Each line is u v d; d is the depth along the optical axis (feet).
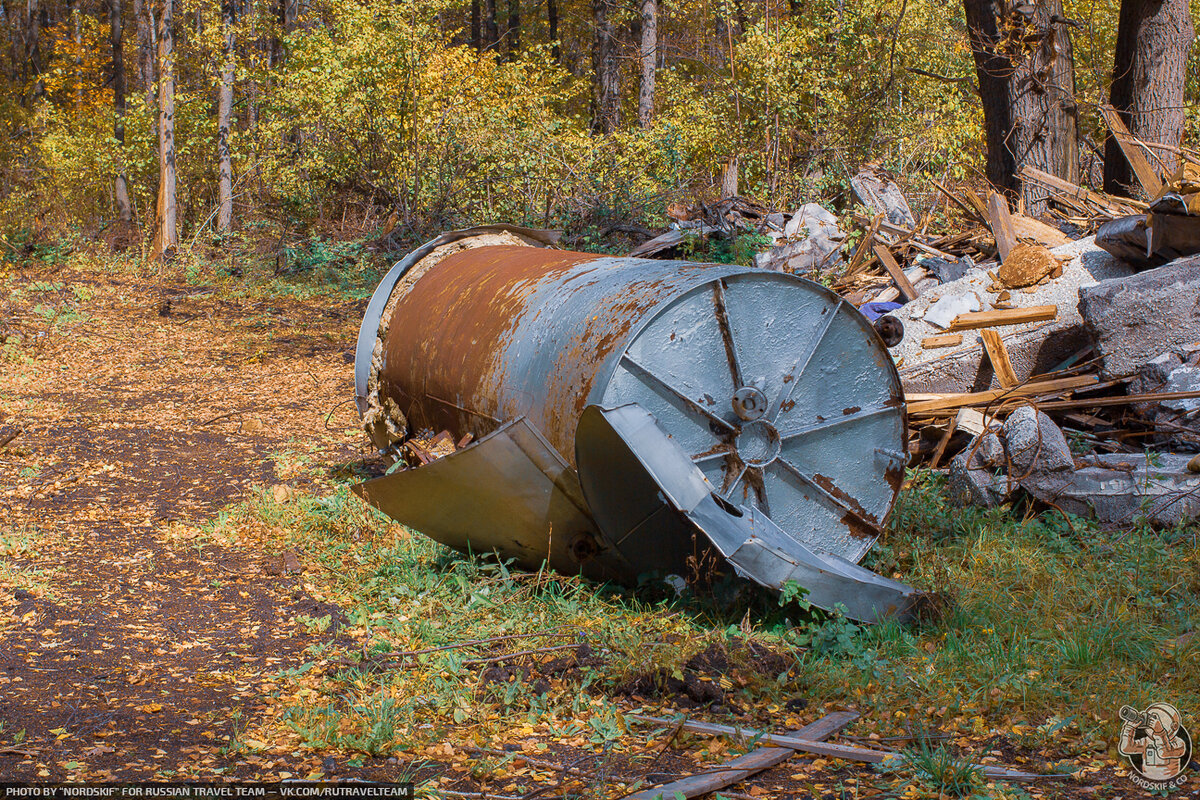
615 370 17.25
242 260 77.92
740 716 14.38
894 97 69.56
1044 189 42.57
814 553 18.07
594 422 16.72
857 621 17.10
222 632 17.99
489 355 20.58
